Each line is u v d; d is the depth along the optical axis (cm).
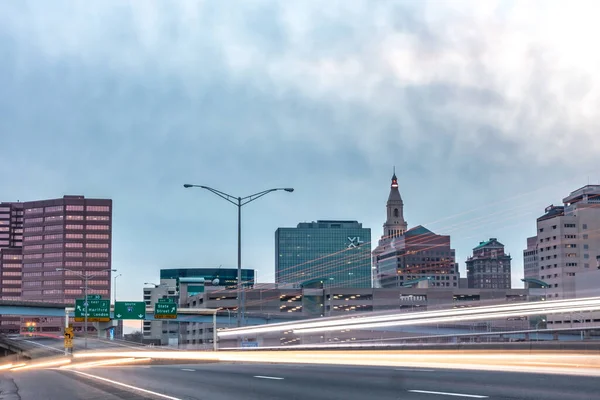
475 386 2205
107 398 2208
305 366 3672
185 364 4475
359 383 2448
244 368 3612
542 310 11319
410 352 4091
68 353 10175
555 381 2319
